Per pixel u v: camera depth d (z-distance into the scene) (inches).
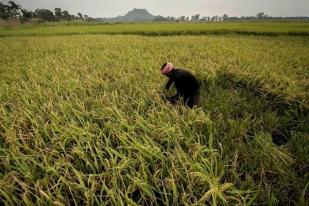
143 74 331.0
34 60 472.7
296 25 1828.2
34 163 138.9
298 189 139.9
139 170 134.6
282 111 258.5
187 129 175.3
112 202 121.1
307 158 169.8
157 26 1975.9
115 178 124.6
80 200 128.6
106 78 308.7
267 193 131.7
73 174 137.6
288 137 217.6
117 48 612.7
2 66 438.9
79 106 208.7
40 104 237.1
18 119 193.2
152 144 150.8
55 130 171.9
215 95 277.7
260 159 158.4
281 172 147.2
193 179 129.3
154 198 121.9
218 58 435.2
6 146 171.2
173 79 224.7
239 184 139.5
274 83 300.4
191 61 425.4
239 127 197.8
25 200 116.2
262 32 1253.7
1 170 148.3
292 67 403.2
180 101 222.1
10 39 1114.7
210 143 156.3
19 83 319.9
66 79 301.7
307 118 229.8
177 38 894.4
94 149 157.5
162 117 192.5
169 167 142.7
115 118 193.9
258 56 469.4
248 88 308.3
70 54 538.9
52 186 126.0
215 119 214.8
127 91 263.9
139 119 181.0
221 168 144.5
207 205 120.5
